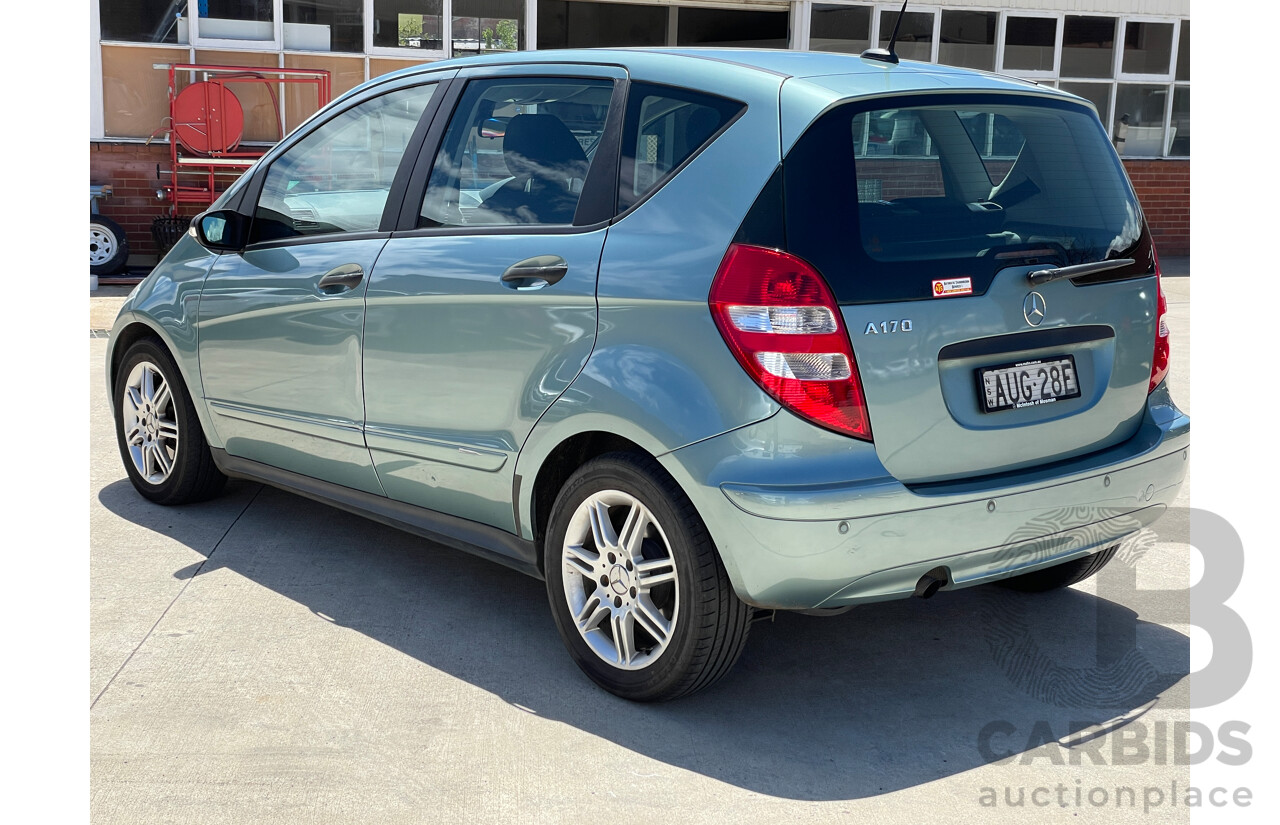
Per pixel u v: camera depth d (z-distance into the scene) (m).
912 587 2.83
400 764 2.75
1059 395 3.00
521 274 3.15
